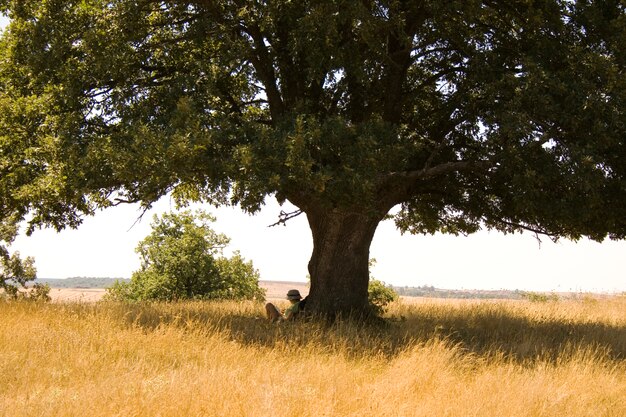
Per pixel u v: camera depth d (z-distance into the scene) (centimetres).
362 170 1162
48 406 605
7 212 1666
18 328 998
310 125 1181
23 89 1470
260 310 1666
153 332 1030
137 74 1382
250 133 1221
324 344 1039
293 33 1240
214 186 1172
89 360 813
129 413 584
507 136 1234
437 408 659
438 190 1563
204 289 2605
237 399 636
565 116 1198
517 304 2011
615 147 1265
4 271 2338
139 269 2614
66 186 1333
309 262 1489
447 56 1499
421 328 1316
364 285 1453
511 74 1247
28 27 1339
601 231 1447
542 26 1285
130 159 1123
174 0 1312
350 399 671
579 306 2152
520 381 810
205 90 1316
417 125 1561
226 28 1327
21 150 1432
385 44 1373
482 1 1301
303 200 1416
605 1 1312
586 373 869
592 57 1210
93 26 1329
